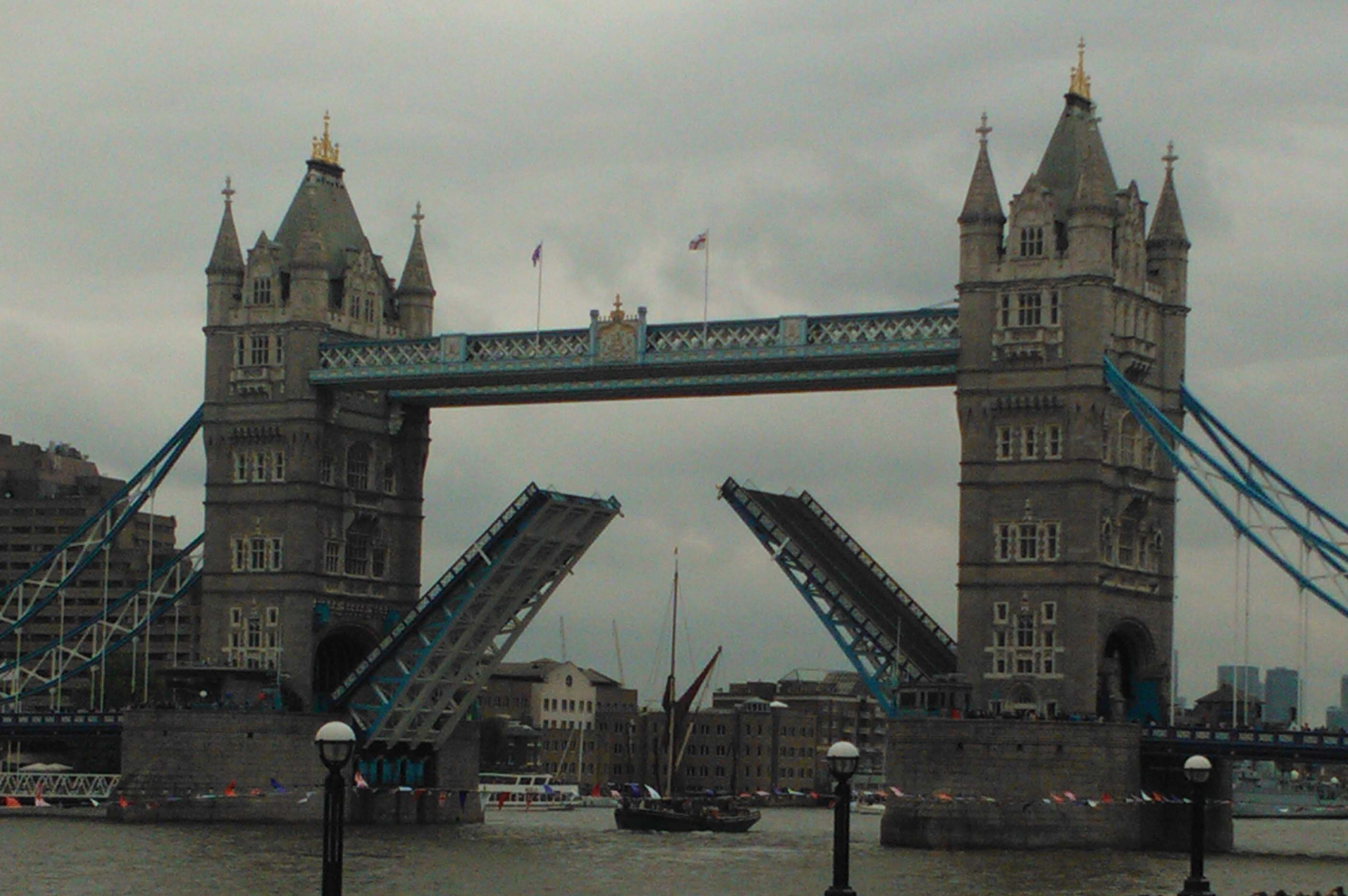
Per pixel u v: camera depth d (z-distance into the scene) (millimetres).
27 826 198500
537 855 177750
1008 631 184500
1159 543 192500
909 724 179375
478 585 198500
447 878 155625
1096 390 182875
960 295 187625
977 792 176875
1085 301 183375
